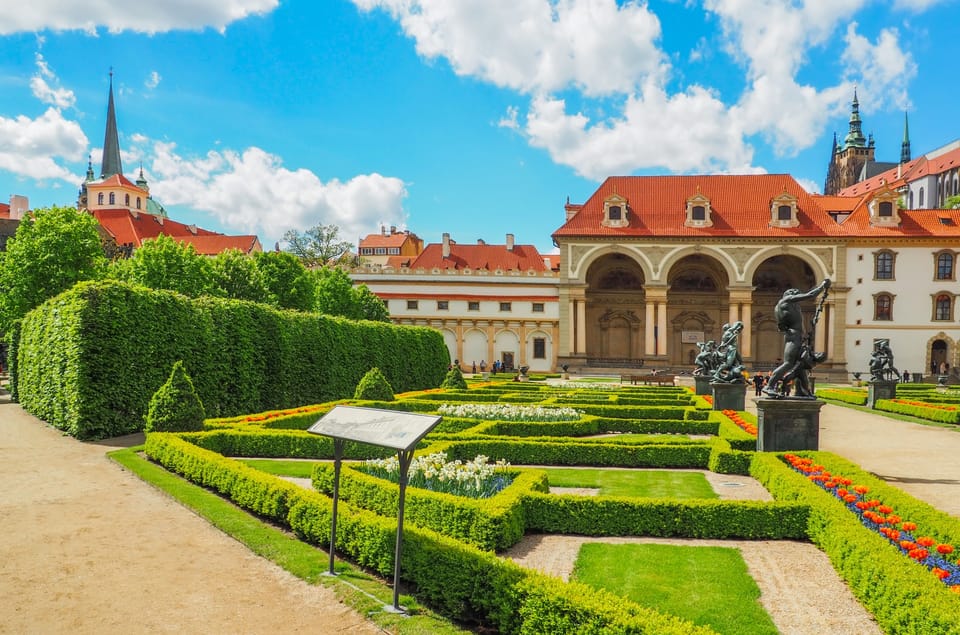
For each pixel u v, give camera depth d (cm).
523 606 677
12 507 1135
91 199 11569
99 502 1184
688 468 1617
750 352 6594
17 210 9225
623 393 3591
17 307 4334
